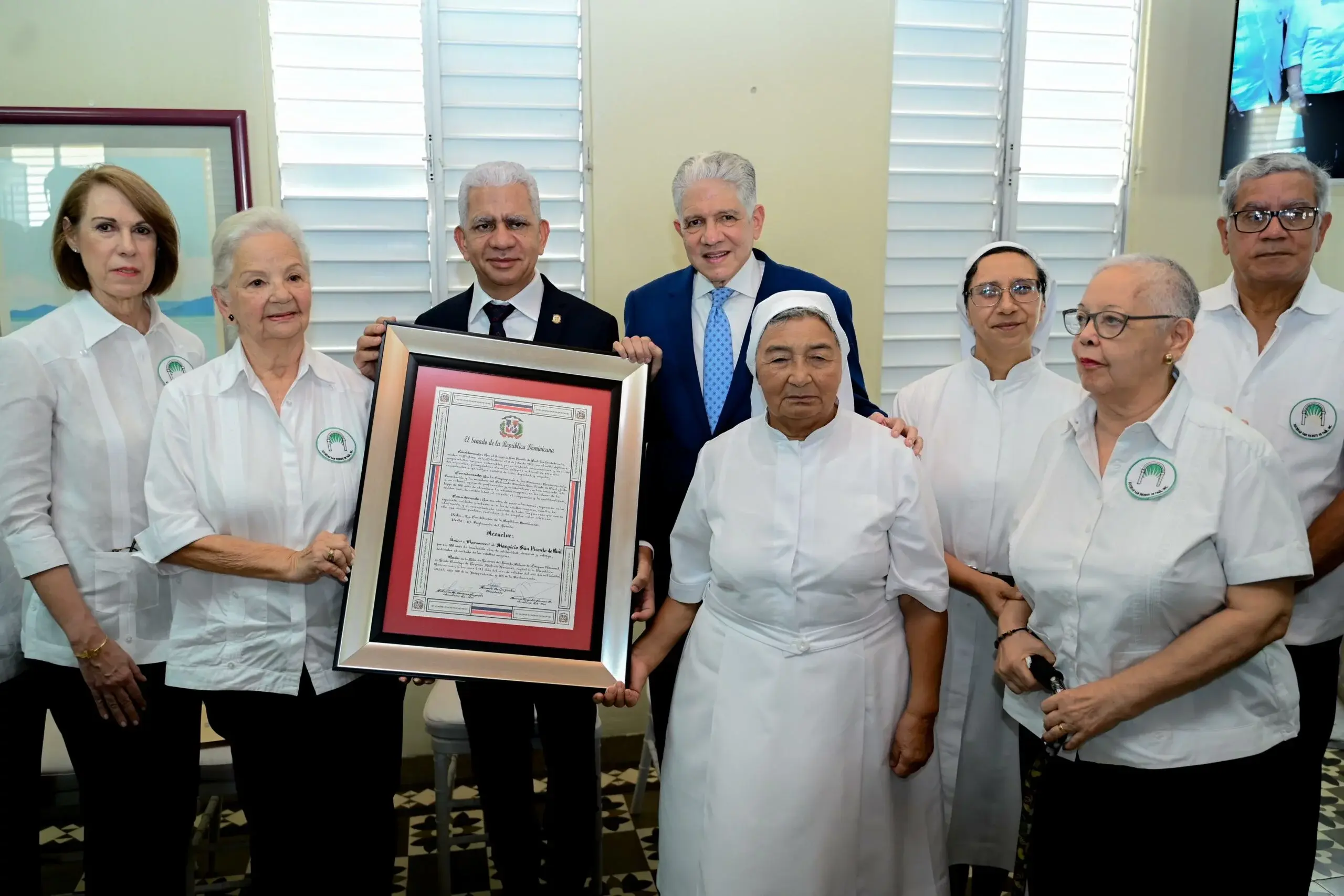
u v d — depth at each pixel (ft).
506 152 8.79
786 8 8.79
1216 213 10.00
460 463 5.17
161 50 8.05
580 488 5.30
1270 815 4.45
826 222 9.18
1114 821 4.50
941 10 9.48
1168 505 4.22
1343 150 9.14
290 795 5.18
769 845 4.80
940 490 5.96
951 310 9.98
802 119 8.96
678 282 6.72
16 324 7.99
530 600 5.18
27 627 5.52
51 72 7.89
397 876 7.41
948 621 5.82
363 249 8.80
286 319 4.96
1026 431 5.76
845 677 4.92
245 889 6.95
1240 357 5.88
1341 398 5.50
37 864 5.98
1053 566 4.52
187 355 5.86
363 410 5.38
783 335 4.80
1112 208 10.09
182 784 5.63
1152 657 4.21
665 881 5.32
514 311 6.46
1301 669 5.57
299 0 8.37
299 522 5.05
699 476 5.42
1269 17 9.17
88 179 5.28
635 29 8.59
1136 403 4.42
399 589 5.03
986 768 6.03
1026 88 9.73
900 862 5.23
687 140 8.82
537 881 6.56
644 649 5.62
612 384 5.43
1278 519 4.10
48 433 5.24
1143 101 9.71
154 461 4.97
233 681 4.98
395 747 5.45
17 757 5.79
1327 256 9.63
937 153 9.70
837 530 4.89
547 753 6.41
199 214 8.20
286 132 8.51
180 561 4.89
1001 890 6.59
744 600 5.07
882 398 10.03
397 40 8.58
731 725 4.99
